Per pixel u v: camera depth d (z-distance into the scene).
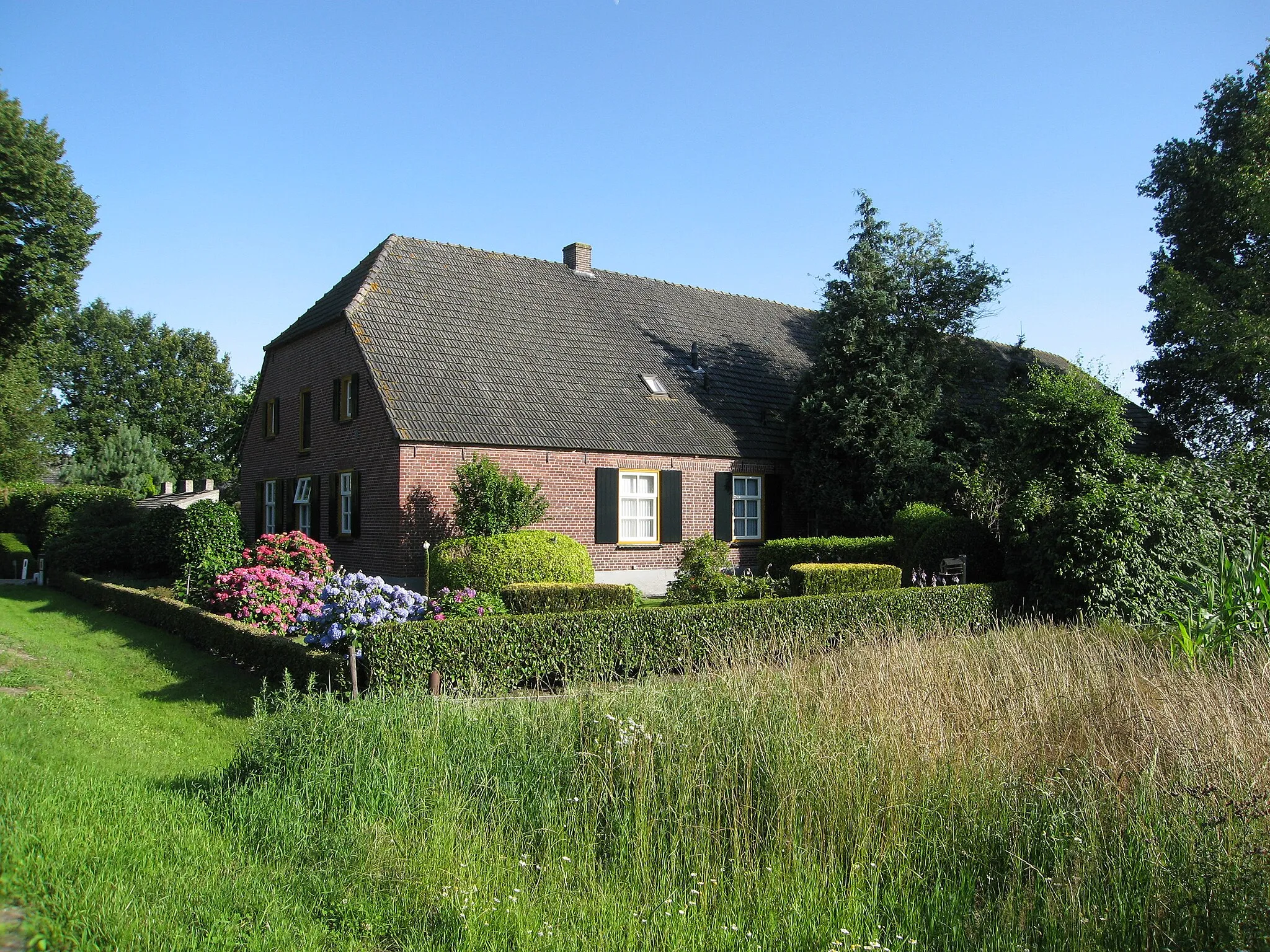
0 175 23.11
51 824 4.49
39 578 19.42
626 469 17.94
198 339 54.78
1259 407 22.70
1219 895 3.80
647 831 4.63
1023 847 4.50
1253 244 22.89
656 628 9.90
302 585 11.45
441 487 15.85
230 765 5.67
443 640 8.66
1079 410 13.89
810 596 11.30
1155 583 12.03
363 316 17.25
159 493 43.12
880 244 20.97
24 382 36.81
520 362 18.31
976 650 7.76
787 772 5.04
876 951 3.60
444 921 3.95
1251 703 5.90
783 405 21.91
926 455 18.70
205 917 3.81
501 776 5.36
